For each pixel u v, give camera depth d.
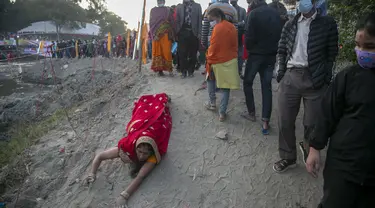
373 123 1.99
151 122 3.88
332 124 2.24
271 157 4.12
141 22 7.13
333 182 2.18
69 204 3.56
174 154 4.09
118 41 18.80
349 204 2.12
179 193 3.54
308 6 3.20
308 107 3.40
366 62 2.03
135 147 3.61
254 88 6.46
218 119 4.86
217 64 4.45
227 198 3.50
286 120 3.57
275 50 4.30
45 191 4.00
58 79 17.14
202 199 3.48
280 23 4.27
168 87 6.02
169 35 6.44
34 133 6.32
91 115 5.92
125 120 4.98
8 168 4.86
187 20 6.13
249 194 3.56
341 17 5.41
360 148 2.04
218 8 4.46
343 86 2.12
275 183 3.71
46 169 4.45
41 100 10.66
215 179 3.75
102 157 3.81
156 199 3.46
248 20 4.24
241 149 4.25
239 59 6.63
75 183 3.90
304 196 3.54
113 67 14.44
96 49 20.17
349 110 2.11
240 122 4.84
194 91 5.80
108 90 7.56
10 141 6.81
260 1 4.31
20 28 49.41
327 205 2.22
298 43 3.41
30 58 24.47
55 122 6.42
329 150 2.26
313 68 3.29
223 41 4.32
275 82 7.05
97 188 3.68
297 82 3.40
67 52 21.97
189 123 4.73
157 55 6.52
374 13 2.02
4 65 22.42
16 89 15.94
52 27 46.84
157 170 3.80
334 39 3.30
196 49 6.49
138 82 6.57
